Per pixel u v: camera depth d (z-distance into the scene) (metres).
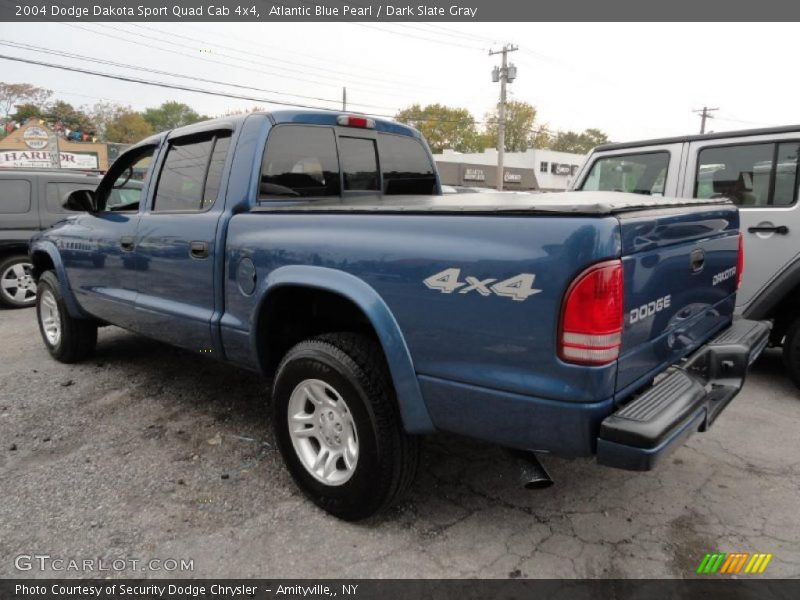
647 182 5.21
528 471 2.24
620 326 1.98
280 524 2.71
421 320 2.29
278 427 2.91
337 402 2.67
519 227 2.05
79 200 4.18
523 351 2.05
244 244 2.98
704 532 2.63
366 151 3.78
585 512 2.80
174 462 3.29
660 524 2.70
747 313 4.43
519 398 2.08
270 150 3.18
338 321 3.04
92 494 2.96
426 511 2.81
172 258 3.49
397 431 2.50
